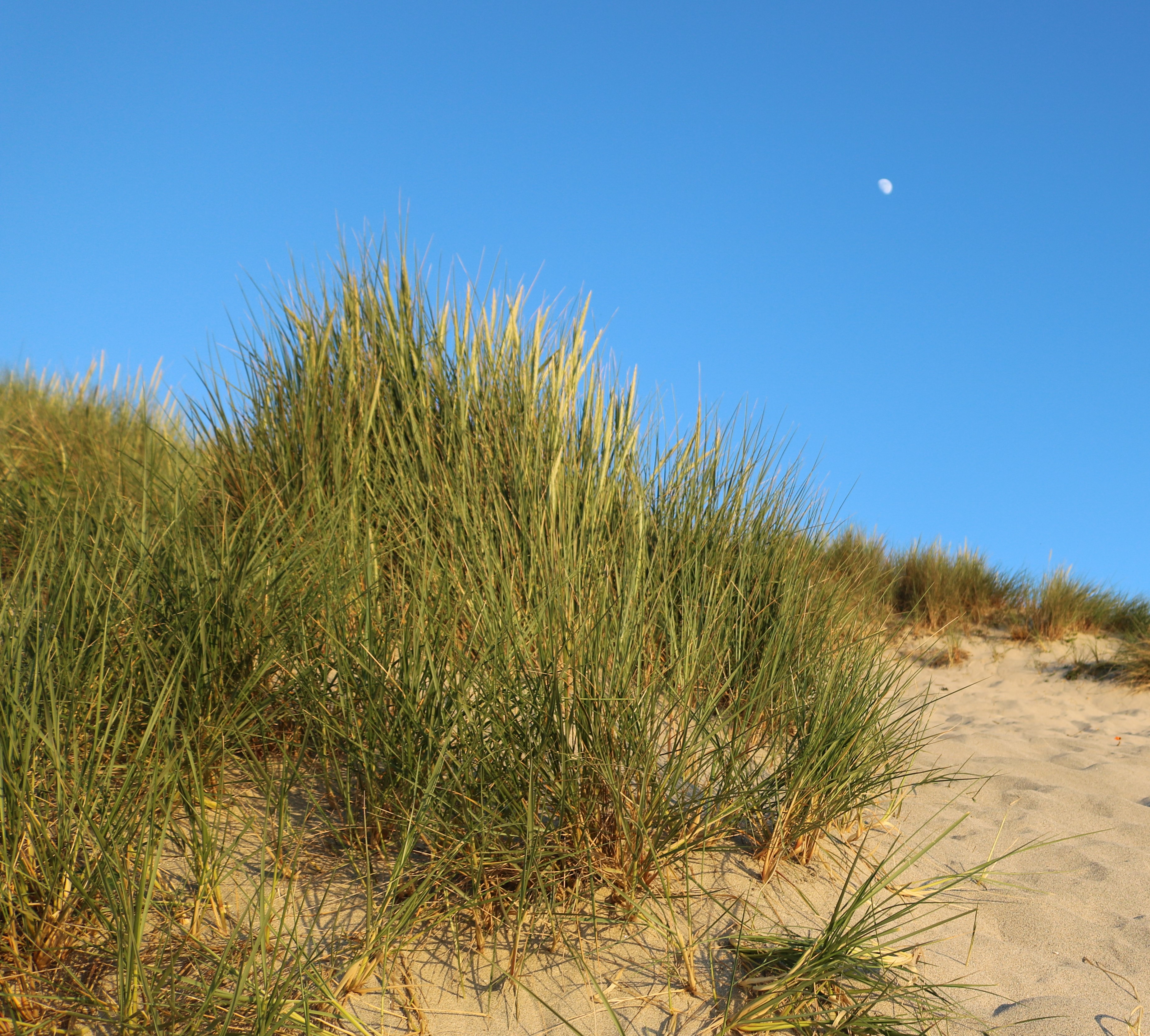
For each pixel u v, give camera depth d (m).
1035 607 6.66
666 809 1.71
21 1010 1.18
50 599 1.71
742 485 2.84
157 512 2.28
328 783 1.77
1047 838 2.52
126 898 1.26
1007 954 1.81
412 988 1.39
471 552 2.21
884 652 2.58
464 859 1.57
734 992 1.48
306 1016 1.17
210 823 1.64
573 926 1.59
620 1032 1.28
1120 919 2.03
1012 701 5.12
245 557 2.03
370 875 1.39
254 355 3.25
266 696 1.86
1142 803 3.04
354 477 2.64
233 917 1.44
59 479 3.15
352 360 3.11
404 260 3.35
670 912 1.65
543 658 1.72
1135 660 5.48
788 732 2.16
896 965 1.60
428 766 1.64
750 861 1.93
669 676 1.93
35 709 1.36
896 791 2.54
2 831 1.28
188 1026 1.17
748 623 2.39
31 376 5.56
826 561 3.03
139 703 1.64
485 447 2.89
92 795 1.37
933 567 6.83
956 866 2.22
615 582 2.22
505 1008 1.40
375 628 1.89
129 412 4.74
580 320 3.34
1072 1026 1.53
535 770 1.62
